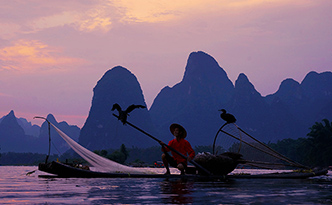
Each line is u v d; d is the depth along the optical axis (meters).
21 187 5.37
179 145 8.28
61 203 3.46
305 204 3.40
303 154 101.62
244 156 10.02
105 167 9.86
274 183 6.19
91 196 4.05
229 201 3.61
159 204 3.38
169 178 7.42
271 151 10.18
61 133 9.06
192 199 3.78
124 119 7.41
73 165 8.58
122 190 4.75
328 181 6.93
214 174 7.98
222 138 9.93
